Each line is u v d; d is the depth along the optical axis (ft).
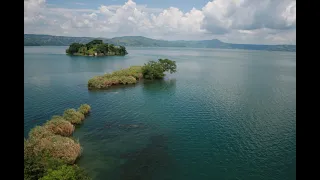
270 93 234.17
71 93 223.10
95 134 132.87
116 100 201.98
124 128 142.10
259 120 159.12
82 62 473.26
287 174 98.68
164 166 102.22
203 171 99.35
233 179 94.48
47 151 95.45
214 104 194.18
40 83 263.29
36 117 160.56
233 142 126.31
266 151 117.08
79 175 80.59
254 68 440.04
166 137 130.82
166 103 194.80
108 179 92.02
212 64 509.76
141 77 302.86
